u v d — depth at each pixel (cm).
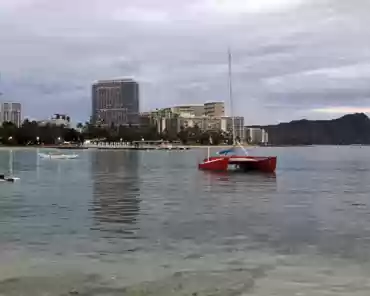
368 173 7606
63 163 11344
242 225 2623
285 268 1747
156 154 19462
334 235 2336
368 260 1855
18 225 2622
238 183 5625
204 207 3397
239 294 1466
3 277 1636
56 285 1552
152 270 1722
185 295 1462
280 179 6288
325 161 12525
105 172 7888
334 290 1505
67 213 3084
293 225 2623
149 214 3044
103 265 1789
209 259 1877
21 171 8144
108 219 2836
